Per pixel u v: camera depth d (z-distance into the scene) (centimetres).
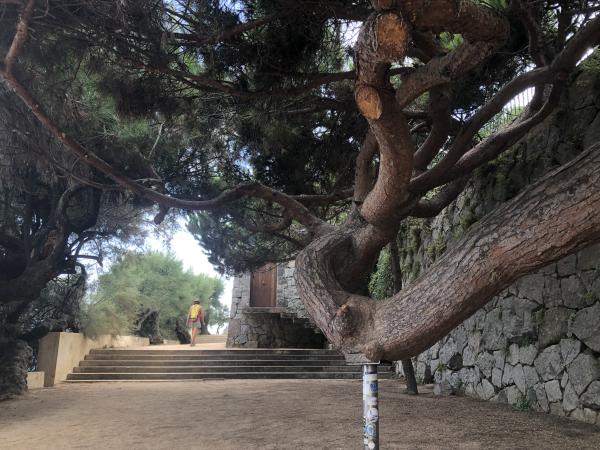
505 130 492
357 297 335
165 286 2391
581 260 532
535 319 604
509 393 650
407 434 461
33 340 995
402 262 1104
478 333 740
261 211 830
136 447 435
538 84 434
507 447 405
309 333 1669
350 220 460
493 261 257
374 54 206
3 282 796
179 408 658
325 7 385
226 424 532
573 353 533
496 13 218
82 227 841
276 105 531
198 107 565
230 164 767
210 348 1534
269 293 1767
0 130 548
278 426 514
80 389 927
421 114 547
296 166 701
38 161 590
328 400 715
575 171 243
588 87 556
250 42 421
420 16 199
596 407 493
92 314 1250
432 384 919
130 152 646
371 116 242
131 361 1206
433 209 562
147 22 384
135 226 1031
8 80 413
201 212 990
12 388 795
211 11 390
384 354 290
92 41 409
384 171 306
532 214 248
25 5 372
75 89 522
